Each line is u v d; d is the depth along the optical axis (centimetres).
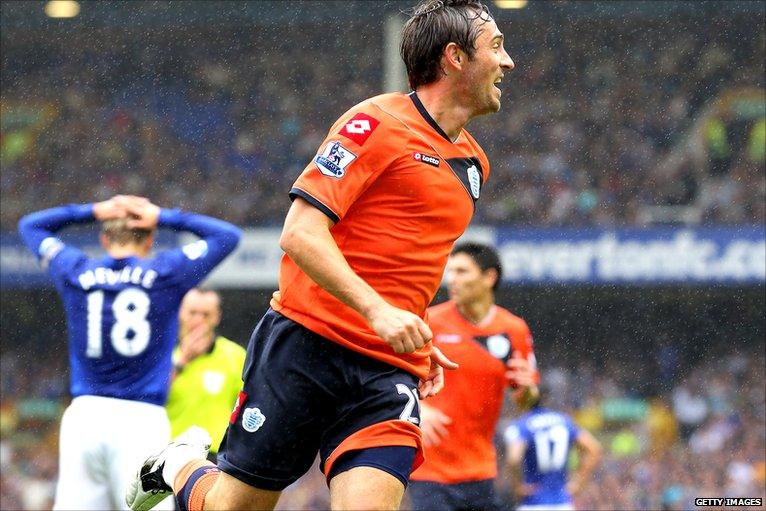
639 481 1898
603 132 2758
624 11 2798
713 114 2711
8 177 2886
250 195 2838
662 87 2831
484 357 787
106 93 3030
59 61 3058
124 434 678
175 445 490
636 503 1844
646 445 2188
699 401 2341
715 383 2434
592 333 2633
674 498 1830
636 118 2780
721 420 2238
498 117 2802
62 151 2941
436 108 435
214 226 715
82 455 680
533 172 2692
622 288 2609
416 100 437
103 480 687
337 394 424
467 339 789
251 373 435
